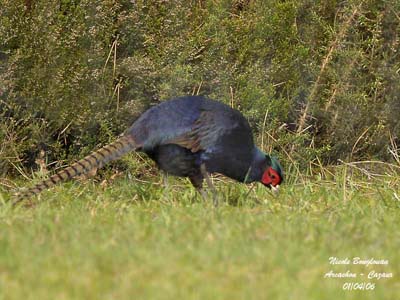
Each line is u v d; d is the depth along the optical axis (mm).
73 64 24719
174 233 15961
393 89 26188
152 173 25203
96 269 13867
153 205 20109
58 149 24984
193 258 14344
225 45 25672
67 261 14156
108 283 13312
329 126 26500
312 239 15773
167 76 25125
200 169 20922
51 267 13922
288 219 17703
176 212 18219
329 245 15500
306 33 26438
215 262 14203
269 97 25609
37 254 14570
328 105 26188
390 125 26547
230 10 26375
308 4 26359
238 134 20922
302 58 26031
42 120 24828
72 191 22672
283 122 26312
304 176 25500
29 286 13141
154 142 20734
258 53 26047
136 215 17984
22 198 20656
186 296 12859
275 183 21516
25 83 24516
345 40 25875
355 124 26594
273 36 26156
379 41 25969
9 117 24750
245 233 16109
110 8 25047
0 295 12859
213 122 20656
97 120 24844
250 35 26047
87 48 24828
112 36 25297
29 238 15562
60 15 24656
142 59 24984
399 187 24609
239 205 20328
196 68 25375
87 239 15500
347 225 16938
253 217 17469
